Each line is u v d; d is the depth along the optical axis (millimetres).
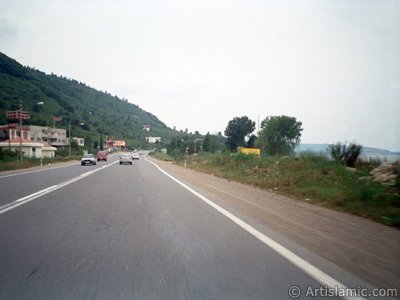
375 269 5340
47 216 9516
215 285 4621
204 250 6262
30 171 32594
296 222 9023
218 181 22422
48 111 182625
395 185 12641
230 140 101812
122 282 4691
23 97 186375
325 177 17031
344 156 21531
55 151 95875
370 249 6441
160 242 6797
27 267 5258
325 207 11836
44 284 4609
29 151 76125
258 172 23547
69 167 40781
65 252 6055
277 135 66188
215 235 7430
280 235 7500
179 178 24438
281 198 14023
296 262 5594
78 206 11375
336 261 5707
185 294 4332
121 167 40500
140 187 17875
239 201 13023
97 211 10406
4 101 159125
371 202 11289
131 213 10102
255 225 8516
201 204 12125
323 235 7555
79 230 7805
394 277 5012
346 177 16219
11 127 86875
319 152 22516
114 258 5727
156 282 4699
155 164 50719
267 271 5168
